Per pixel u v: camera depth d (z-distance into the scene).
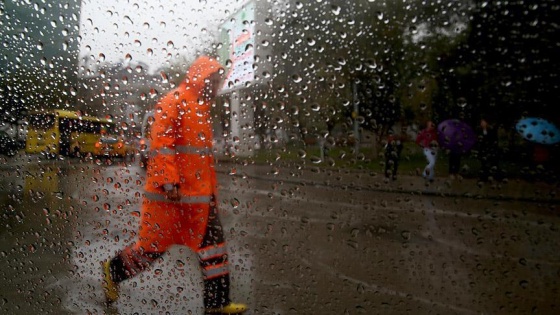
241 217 3.66
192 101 2.07
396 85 2.56
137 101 3.21
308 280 2.20
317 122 3.01
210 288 1.90
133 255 2.02
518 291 1.84
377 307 1.82
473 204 2.63
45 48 3.53
